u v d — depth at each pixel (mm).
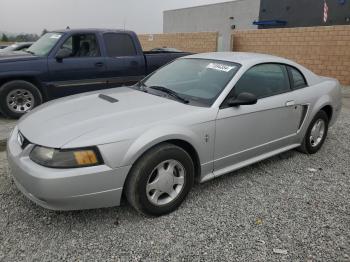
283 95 4328
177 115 3305
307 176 4305
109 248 2812
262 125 4039
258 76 4109
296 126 4621
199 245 2885
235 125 3709
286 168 4539
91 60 7125
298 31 13125
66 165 2754
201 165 3512
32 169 2797
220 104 3588
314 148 5055
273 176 4273
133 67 7672
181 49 20172
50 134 2945
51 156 2773
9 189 3688
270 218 3316
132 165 3006
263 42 14617
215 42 17891
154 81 4395
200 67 4227
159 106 3490
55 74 6789
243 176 4242
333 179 4242
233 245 2900
